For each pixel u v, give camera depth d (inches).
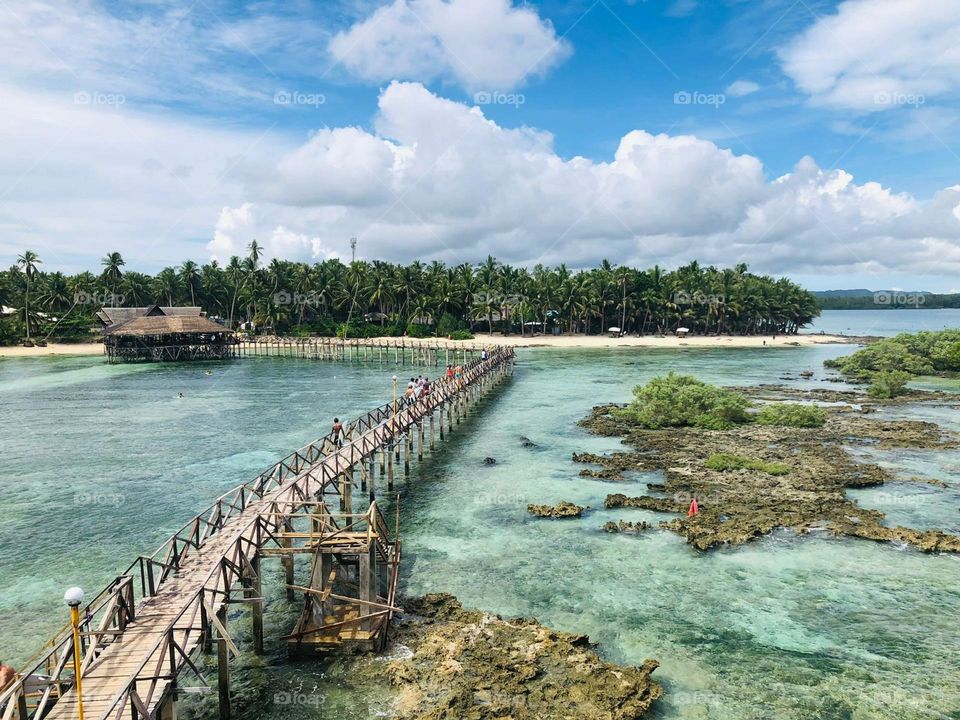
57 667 541.0
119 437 1772.9
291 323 5349.4
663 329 5703.7
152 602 670.5
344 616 738.2
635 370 3334.2
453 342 4877.0
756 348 4822.8
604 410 2080.5
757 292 5669.3
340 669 668.1
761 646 718.5
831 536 1014.4
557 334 5570.9
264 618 792.3
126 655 578.9
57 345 4702.3
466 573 900.6
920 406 2171.5
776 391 2536.9
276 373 3339.1
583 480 1332.4
